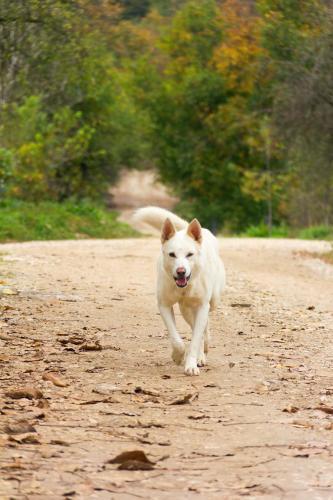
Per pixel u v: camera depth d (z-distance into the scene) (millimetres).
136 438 6641
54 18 15375
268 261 24688
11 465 5734
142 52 61656
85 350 10398
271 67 29750
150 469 5832
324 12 24609
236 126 58375
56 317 12711
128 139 59969
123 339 11203
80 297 14703
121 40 23719
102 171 58219
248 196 61250
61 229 38219
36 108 41781
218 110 60312
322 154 28203
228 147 61344
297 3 25391
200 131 61938
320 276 21859
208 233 10141
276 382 8898
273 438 6727
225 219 62688
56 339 11008
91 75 20797
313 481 5609
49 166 45156
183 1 54406
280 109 27719
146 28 60125
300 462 6059
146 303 14406
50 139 44719
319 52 25016
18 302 13914
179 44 60188
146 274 18688
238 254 26328
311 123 26844
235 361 10031
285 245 31875
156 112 62156
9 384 8430
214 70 59625
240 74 53531
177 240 9055
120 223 43969
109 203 74312
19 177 42938
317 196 51656
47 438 6516
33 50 16922
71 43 16781
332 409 7645
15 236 35344
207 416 7398
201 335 9328
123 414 7402
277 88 28203
